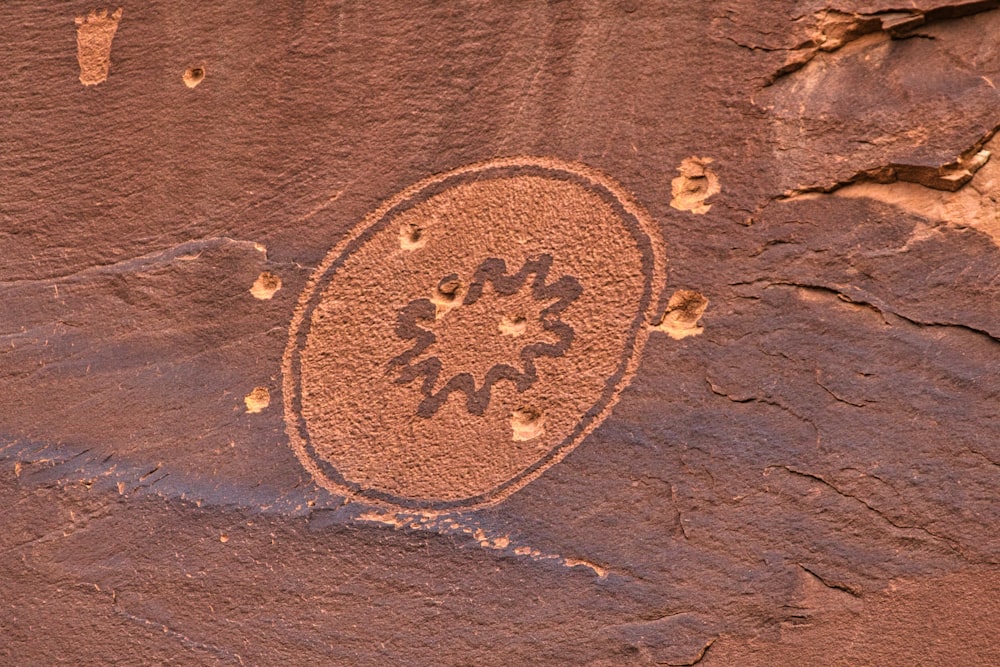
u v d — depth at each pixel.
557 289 5.49
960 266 5.42
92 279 5.52
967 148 5.35
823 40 5.36
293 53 5.43
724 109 5.39
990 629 5.54
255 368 5.55
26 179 5.49
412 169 5.45
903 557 5.54
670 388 5.54
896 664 5.57
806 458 5.54
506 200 5.46
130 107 5.46
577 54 5.39
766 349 5.50
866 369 5.48
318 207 5.47
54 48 5.46
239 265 5.50
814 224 5.43
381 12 5.41
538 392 5.54
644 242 5.46
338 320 5.51
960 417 5.47
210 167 5.47
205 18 5.43
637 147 5.42
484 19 5.40
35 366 5.57
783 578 5.58
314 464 5.59
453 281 5.49
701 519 5.58
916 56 5.34
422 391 5.54
